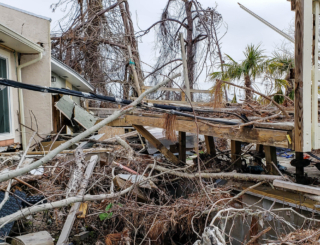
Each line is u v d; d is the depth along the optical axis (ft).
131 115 15.94
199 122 11.23
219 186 12.42
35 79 23.68
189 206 10.14
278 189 10.57
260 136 8.68
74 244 10.74
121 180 12.50
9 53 21.08
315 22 7.59
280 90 19.75
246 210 8.59
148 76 48.32
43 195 10.94
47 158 6.58
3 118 20.08
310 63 7.43
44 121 23.73
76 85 40.06
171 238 10.97
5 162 14.65
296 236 6.85
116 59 48.62
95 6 48.14
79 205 10.80
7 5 23.04
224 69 25.63
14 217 7.72
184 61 19.71
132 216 11.25
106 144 20.38
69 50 46.68
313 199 8.37
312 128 7.55
